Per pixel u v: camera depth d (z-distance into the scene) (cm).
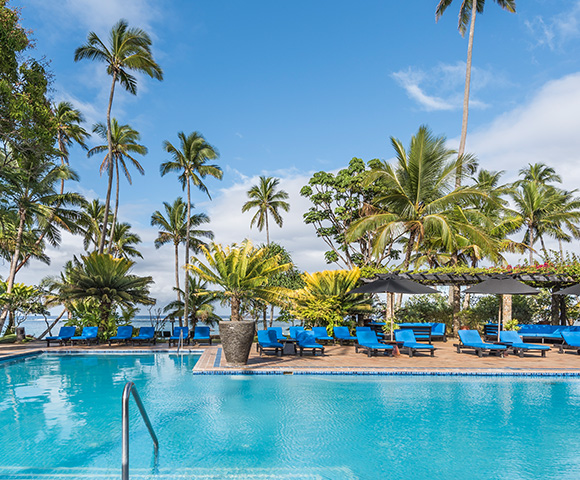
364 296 2028
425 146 2050
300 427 655
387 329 1806
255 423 675
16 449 552
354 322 1972
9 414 735
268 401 821
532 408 783
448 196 2070
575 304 2186
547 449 566
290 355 1424
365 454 542
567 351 1627
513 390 936
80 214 2900
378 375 1091
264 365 1187
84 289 1962
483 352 1520
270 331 1468
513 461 523
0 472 471
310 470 486
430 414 737
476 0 3061
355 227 2133
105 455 529
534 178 4238
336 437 609
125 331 1897
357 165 3244
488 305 2417
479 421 696
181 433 621
